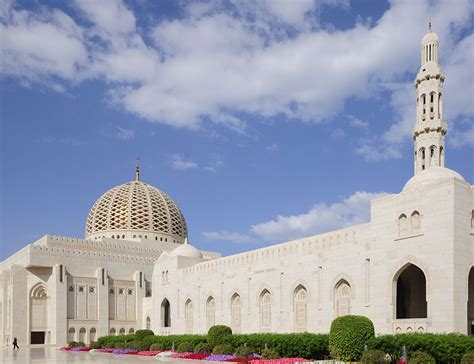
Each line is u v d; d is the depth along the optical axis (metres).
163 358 46.88
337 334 35.88
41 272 78.19
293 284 53.09
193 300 69.06
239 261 61.50
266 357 39.97
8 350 64.00
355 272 46.19
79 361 42.75
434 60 50.53
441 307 37.59
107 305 81.06
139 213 95.06
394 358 32.81
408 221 41.41
